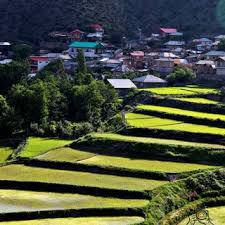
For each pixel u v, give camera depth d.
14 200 89.88
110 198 92.81
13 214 82.06
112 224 81.25
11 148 141.00
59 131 149.38
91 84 166.50
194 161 114.56
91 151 122.44
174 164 112.25
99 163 110.81
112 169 106.81
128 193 93.56
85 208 85.19
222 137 126.44
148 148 119.31
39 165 111.94
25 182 98.00
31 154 121.12
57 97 165.38
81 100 164.00
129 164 111.00
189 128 134.88
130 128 134.38
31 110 153.62
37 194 94.25
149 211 86.81
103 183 99.06
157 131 132.00
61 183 97.38
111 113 167.62
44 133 149.12
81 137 136.12
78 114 163.88
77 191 95.56
